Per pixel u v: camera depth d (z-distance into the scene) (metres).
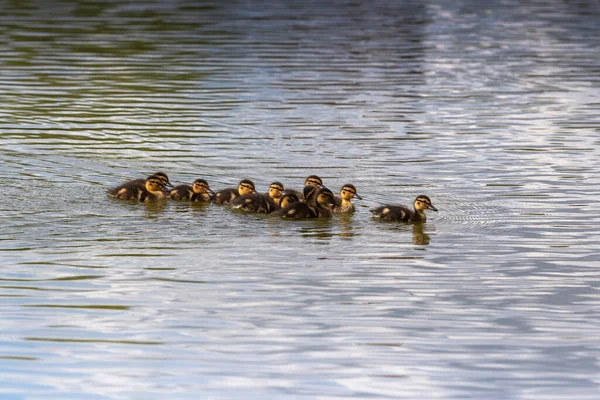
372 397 11.09
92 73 32.34
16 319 12.91
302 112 27.14
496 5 53.22
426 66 34.69
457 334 12.70
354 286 14.24
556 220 17.64
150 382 11.37
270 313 13.25
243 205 17.89
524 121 26.19
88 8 48.62
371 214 17.97
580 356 12.10
